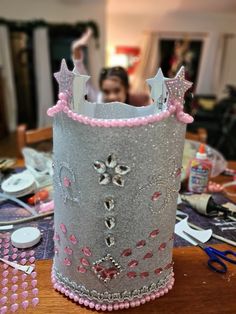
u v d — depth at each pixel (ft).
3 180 2.09
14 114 9.83
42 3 9.19
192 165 1.98
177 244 1.46
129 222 0.98
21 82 10.13
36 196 1.84
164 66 11.91
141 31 11.71
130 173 0.93
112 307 1.05
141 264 1.05
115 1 9.21
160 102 1.17
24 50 9.70
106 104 1.34
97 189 0.95
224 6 10.05
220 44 11.70
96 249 1.01
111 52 11.87
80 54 3.66
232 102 8.24
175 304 1.09
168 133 0.94
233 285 1.19
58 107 0.94
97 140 0.90
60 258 1.12
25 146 2.82
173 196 1.05
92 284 1.05
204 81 12.01
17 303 1.07
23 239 1.41
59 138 0.98
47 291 1.13
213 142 7.45
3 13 9.15
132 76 11.83
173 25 11.64
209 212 1.73
